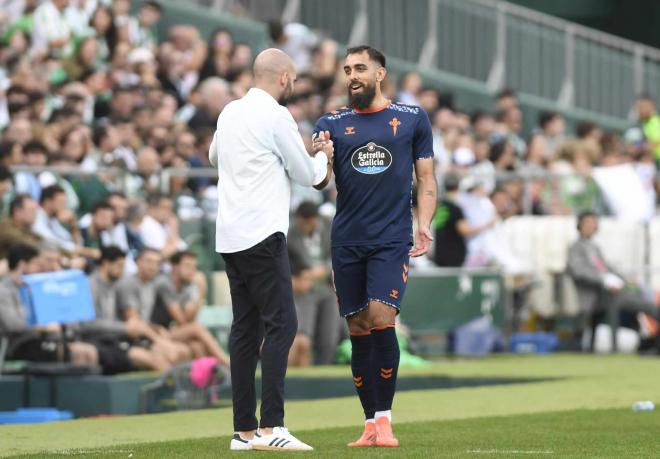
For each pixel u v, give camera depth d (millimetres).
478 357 53719
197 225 50625
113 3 61750
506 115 71562
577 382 40844
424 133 26016
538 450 24547
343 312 26078
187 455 23703
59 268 41062
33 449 25312
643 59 85375
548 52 81938
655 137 72750
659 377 42750
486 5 80188
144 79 59438
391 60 76375
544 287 58094
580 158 63938
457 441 26125
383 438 25297
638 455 23828
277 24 70688
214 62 63031
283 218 24891
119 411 38969
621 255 59375
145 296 44156
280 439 24500
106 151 50625
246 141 24703
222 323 47938
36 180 45562
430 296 53938
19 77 53344
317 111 61219
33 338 40062
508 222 58125
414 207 52562
